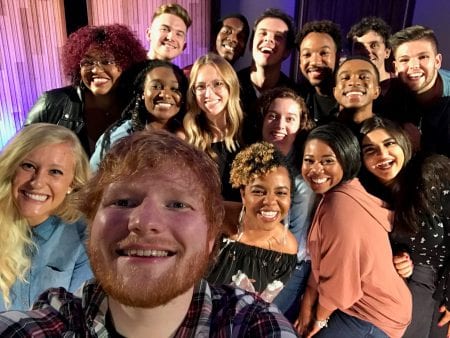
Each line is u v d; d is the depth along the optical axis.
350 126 1.92
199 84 1.93
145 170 0.57
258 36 2.39
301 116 1.96
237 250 1.52
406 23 3.95
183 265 0.54
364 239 1.41
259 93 2.52
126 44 2.20
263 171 1.44
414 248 1.62
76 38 2.20
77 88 2.24
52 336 0.59
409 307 1.56
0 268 1.29
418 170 1.58
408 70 2.14
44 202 1.30
